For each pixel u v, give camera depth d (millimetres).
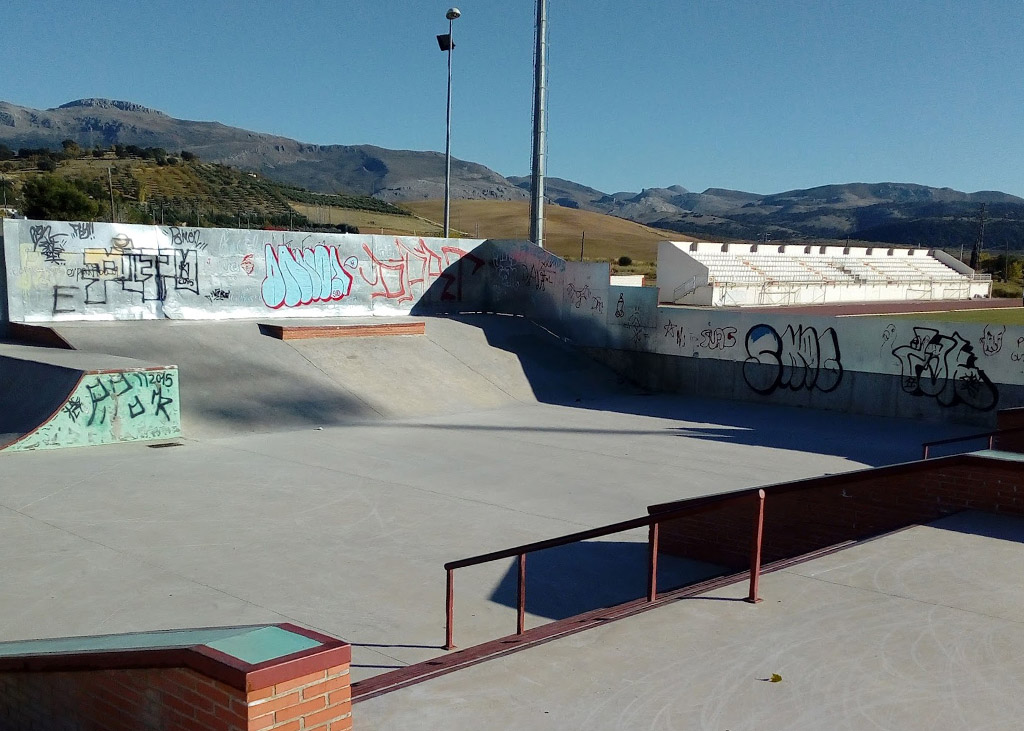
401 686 4586
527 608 7734
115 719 3795
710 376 22484
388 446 15125
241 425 16094
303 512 10688
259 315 22672
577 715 4227
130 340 18594
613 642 5172
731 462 14516
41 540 9234
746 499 5848
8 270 18516
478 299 28188
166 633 4129
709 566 9141
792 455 15172
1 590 7762
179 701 3457
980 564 6605
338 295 24469
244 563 8719
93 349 17641
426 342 23000
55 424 13695
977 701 4402
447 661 5340
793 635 5277
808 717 4215
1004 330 17375
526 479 12914
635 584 8516
